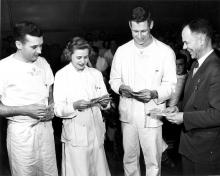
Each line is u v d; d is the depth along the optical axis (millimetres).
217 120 2199
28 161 2566
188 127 2348
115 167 3908
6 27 8516
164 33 8664
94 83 2754
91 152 2783
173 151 4004
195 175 2412
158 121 2898
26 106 2441
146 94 2730
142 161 3947
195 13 9008
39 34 2381
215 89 2203
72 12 9477
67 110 2605
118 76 2975
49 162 2684
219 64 2244
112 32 9641
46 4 9211
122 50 2928
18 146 2535
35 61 2564
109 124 4129
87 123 2709
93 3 9438
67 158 2766
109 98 2629
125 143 3025
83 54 2574
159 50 2828
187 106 2396
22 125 2514
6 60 2506
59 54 5957
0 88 2473
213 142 2311
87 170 2746
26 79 2490
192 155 2391
